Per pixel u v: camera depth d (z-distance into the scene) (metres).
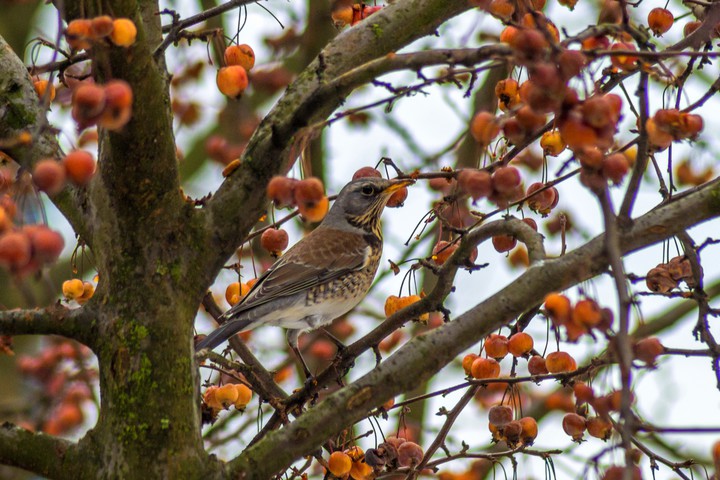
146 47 7.44
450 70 6.97
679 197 8.53
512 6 8.32
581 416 8.81
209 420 9.62
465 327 7.97
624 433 6.04
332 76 9.12
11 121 9.04
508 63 7.04
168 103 7.96
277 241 10.21
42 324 8.28
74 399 15.38
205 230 8.36
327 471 9.30
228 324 11.74
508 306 7.86
